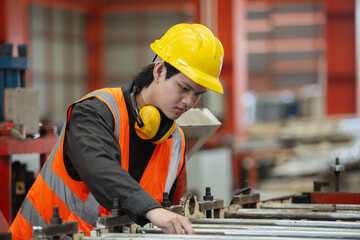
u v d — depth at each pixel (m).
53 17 23.52
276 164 11.27
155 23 25.20
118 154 2.15
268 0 24.44
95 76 25.48
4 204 3.68
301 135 13.12
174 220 1.89
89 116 2.18
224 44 17.03
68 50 24.47
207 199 2.40
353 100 18.25
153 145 2.44
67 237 1.88
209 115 3.15
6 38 13.81
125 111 2.32
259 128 18.02
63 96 24.34
